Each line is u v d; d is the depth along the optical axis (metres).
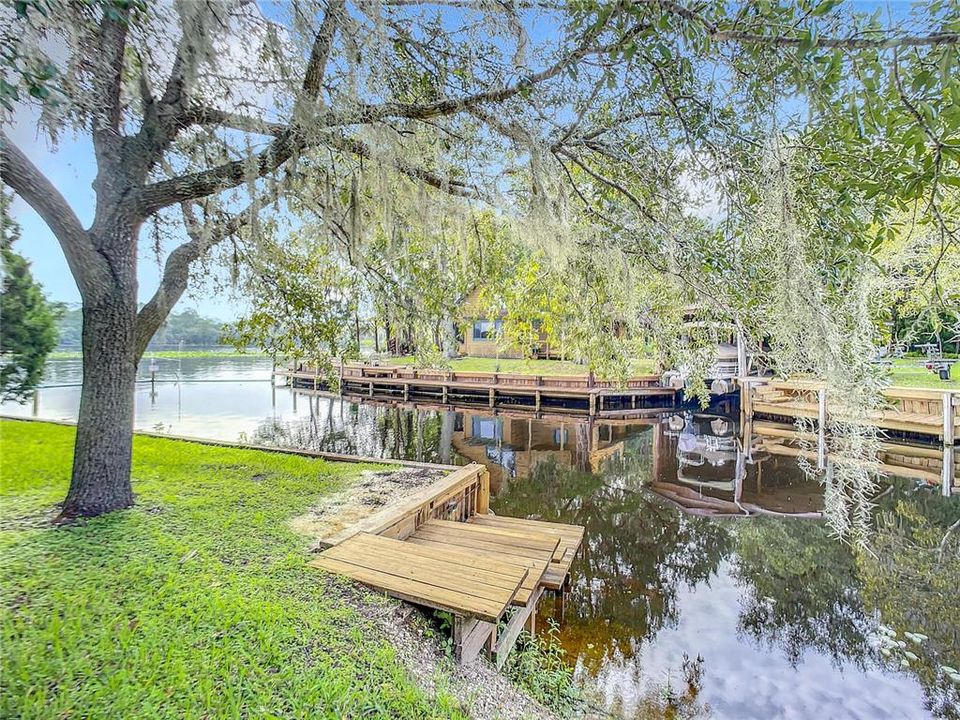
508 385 16.72
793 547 5.59
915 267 1.67
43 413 8.48
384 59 2.19
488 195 3.09
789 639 3.78
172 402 16.50
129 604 2.21
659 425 13.93
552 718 2.59
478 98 2.28
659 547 5.63
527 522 4.69
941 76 1.17
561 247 2.70
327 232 3.66
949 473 8.25
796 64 1.32
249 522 3.42
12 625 1.99
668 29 1.48
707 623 3.99
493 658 2.83
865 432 1.80
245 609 2.26
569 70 1.83
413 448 11.14
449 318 4.41
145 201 3.13
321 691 1.84
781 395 12.03
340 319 4.61
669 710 3.02
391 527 3.48
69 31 1.69
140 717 1.58
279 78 2.34
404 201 3.20
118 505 3.48
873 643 3.74
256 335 4.52
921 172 1.37
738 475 8.96
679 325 3.48
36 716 1.53
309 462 5.31
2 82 1.24
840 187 1.56
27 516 3.31
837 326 1.61
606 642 3.70
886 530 5.93
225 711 1.66
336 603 2.49
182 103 2.78
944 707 3.07
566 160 2.85
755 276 1.99
